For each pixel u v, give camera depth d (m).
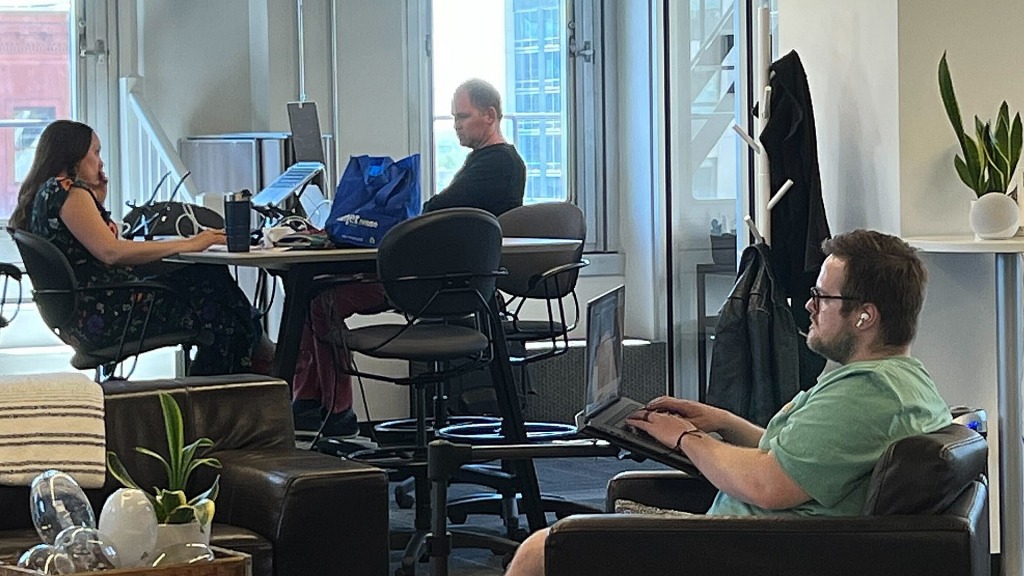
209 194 6.67
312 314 5.43
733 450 2.86
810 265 4.46
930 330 4.34
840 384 2.77
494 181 5.59
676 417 3.01
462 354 4.61
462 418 5.61
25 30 6.94
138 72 7.11
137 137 7.01
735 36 5.95
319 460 3.59
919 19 4.32
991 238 4.02
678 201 6.25
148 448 3.68
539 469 6.39
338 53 7.08
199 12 7.26
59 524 2.80
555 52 7.81
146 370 6.54
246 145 6.69
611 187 7.90
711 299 6.20
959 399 4.37
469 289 4.52
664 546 2.53
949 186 4.36
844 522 2.50
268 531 3.40
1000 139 4.11
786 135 4.55
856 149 4.58
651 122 7.59
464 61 7.60
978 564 2.56
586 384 2.95
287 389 3.93
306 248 4.62
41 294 4.83
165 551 2.75
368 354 4.59
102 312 4.86
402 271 4.43
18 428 3.51
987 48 4.37
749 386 4.53
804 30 4.90
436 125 7.54
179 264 5.13
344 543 3.44
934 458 2.52
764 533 2.51
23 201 4.96
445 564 3.14
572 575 2.55
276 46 7.08
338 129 7.09
